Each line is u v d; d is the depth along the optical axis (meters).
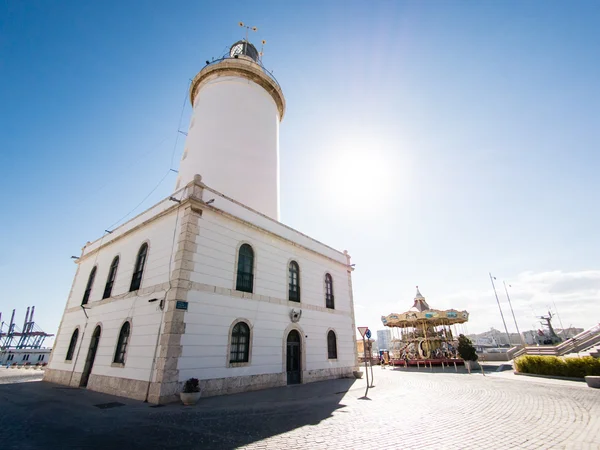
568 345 21.92
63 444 5.08
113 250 15.28
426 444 5.03
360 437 5.45
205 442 5.20
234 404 8.77
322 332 16.67
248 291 12.82
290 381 13.76
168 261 11.10
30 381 15.77
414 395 10.41
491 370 21.48
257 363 12.16
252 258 13.49
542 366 16.36
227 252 12.28
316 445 5.01
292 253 16.06
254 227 13.76
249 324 12.28
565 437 5.34
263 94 20.62
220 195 12.73
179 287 10.20
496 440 5.21
